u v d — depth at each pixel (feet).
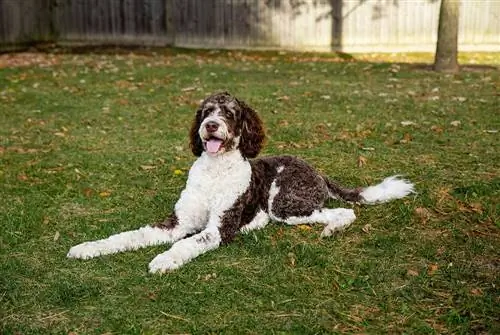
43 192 18.83
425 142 23.47
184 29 55.47
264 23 53.83
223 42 54.95
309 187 16.21
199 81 37.01
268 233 15.64
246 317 11.76
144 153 22.90
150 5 55.42
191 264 13.87
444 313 11.85
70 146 23.90
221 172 15.06
